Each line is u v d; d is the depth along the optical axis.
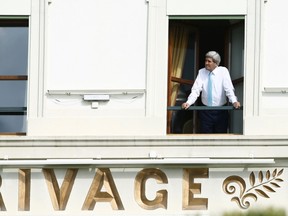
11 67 42.00
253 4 41.56
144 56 41.56
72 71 41.59
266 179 41.03
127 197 41.09
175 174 41.09
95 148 41.19
